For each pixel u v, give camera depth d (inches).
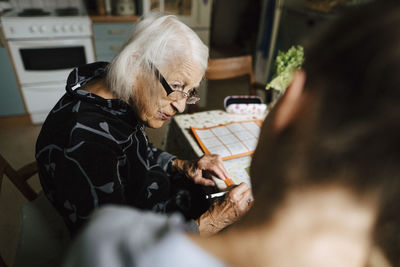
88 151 25.3
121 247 8.8
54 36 84.7
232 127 43.6
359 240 8.3
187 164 38.2
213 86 135.3
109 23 88.8
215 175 34.8
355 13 7.2
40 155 27.3
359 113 6.8
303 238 8.4
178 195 38.9
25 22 80.0
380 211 7.7
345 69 6.9
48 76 89.9
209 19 101.5
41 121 97.3
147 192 37.0
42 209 36.9
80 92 27.4
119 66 26.9
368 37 6.7
